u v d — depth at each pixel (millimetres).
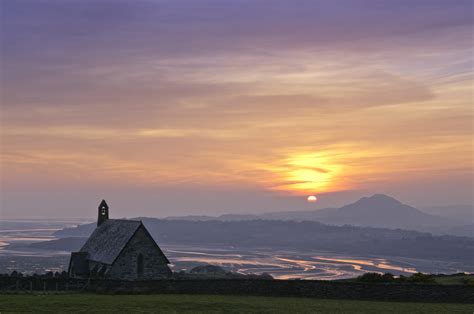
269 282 58875
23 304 48750
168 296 56625
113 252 77938
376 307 49000
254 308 47531
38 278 64250
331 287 57062
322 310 46625
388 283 56125
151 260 77688
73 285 63594
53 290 63062
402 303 52438
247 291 59156
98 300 52031
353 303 51906
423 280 60906
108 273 75312
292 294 57906
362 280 63219
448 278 66750
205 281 60312
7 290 62625
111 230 86250
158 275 77875
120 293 59562
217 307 47844
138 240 77188
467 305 51125
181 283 60469
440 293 54031
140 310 45688
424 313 45406
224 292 59688
